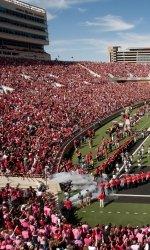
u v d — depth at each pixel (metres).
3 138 44.25
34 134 50.16
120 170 44.81
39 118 56.97
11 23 107.50
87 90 91.31
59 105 68.81
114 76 119.81
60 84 89.75
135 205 35.06
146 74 127.44
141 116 79.19
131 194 37.72
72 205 34.44
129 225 28.77
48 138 49.50
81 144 57.19
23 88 75.00
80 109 71.38
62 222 27.80
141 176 40.28
